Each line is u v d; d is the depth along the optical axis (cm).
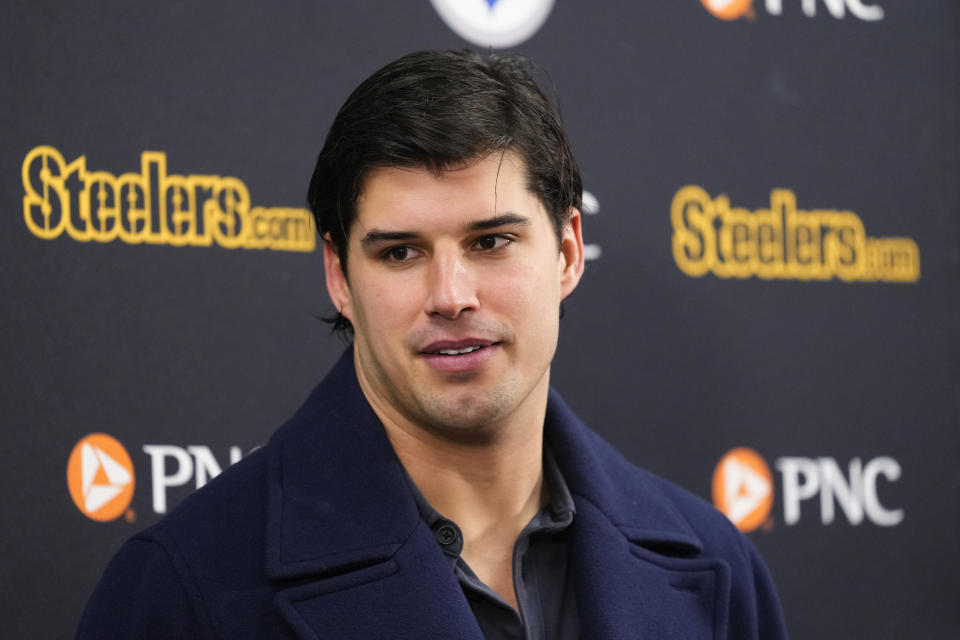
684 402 560
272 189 512
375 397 361
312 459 362
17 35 478
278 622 335
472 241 325
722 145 575
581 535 365
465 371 324
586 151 554
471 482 353
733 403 567
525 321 328
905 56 607
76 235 482
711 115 575
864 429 585
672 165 567
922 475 592
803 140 588
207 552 340
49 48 482
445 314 319
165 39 499
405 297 326
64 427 476
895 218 598
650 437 554
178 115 499
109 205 488
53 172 480
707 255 569
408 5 538
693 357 563
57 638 470
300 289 514
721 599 384
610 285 553
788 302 580
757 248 577
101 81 489
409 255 329
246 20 512
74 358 479
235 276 505
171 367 492
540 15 554
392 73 335
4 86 475
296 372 511
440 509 354
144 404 488
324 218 354
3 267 471
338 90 524
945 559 591
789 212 582
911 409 593
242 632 331
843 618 574
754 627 402
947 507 594
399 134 317
